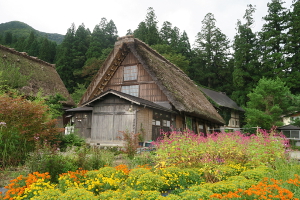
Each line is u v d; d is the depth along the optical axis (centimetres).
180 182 491
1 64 1423
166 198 351
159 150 621
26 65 1819
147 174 454
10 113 671
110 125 1173
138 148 931
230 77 4075
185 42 4547
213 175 535
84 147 809
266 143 668
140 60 1467
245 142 691
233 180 441
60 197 343
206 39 4378
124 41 1552
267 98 2511
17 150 648
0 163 603
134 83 1555
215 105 2459
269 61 3297
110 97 1209
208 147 602
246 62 3566
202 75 4053
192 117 1555
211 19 4431
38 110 734
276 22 3400
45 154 543
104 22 5091
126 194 369
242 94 3456
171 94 1288
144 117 1156
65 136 1053
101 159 649
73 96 2734
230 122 3198
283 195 352
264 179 442
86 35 4556
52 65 2214
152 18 4497
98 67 3359
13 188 394
